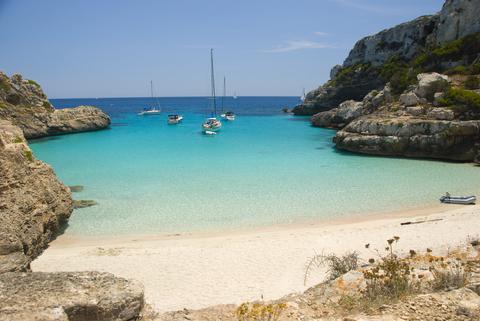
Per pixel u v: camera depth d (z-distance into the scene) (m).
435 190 31.33
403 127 48.00
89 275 8.54
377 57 90.38
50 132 73.31
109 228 23.72
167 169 40.59
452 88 52.66
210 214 26.09
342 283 10.84
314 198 29.39
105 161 45.66
